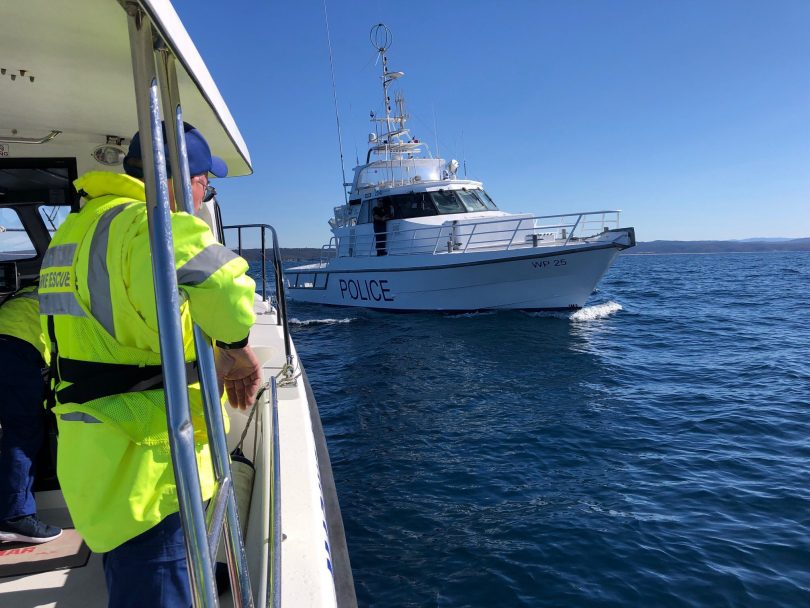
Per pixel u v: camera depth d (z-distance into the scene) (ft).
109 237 3.89
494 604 11.68
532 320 49.55
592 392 27.76
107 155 9.60
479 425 22.99
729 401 25.73
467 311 51.70
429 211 54.24
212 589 3.10
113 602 4.30
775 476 17.34
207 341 3.89
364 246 58.85
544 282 48.42
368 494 16.88
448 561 13.23
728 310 62.39
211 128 7.82
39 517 7.68
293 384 10.72
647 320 53.31
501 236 51.60
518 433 21.81
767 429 21.75
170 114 4.42
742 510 15.23
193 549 3.10
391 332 46.73
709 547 13.46
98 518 4.06
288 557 5.81
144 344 4.04
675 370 32.45
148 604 4.22
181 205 4.34
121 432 4.07
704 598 11.67
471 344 40.75
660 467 18.31
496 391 28.30
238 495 7.07
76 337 4.12
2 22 4.55
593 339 42.42
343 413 25.22
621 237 44.80
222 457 3.80
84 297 4.00
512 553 13.44
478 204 56.08
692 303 71.00
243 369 4.32
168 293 3.28
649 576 12.42
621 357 36.17
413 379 31.37
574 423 22.84
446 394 27.96
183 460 3.15
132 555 4.24
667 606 11.48
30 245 10.78
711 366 33.37
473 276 49.70
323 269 63.82
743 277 138.82
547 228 47.62
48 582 6.24
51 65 5.65
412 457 19.69
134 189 4.34
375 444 21.13
